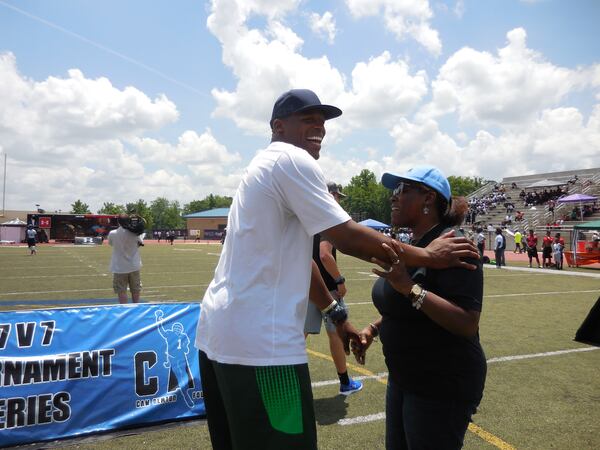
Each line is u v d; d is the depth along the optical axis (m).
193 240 82.00
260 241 1.68
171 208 132.50
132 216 7.56
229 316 1.67
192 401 4.12
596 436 3.75
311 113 1.90
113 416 3.82
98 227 53.91
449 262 1.87
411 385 2.05
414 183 2.20
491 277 16.94
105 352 3.93
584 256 22.69
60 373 3.74
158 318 4.24
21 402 3.57
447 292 1.91
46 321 3.84
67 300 10.58
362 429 3.89
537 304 10.48
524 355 6.13
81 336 3.91
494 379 5.17
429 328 2.00
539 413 4.22
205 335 1.88
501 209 50.66
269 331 1.63
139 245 7.75
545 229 37.00
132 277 7.68
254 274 1.67
